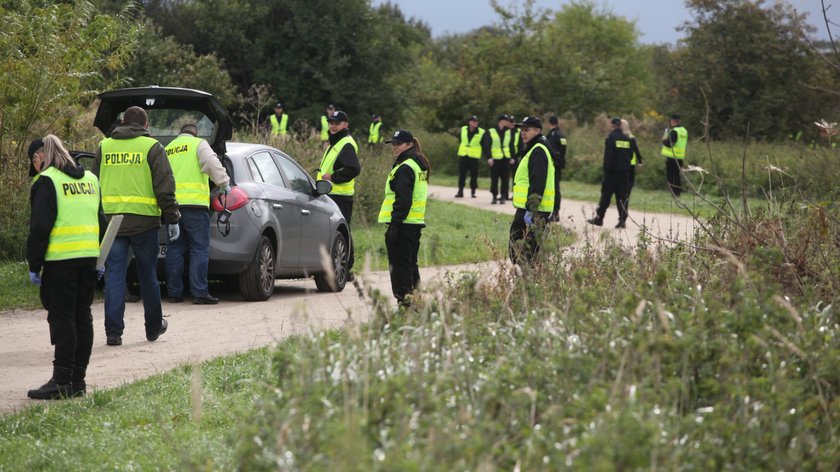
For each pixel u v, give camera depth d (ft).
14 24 127.24
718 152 273.13
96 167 74.90
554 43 404.57
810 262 55.83
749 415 33.35
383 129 392.88
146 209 73.92
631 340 36.68
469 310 45.39
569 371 35.45
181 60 282.97
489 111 362.33
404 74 408.67
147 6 376.27
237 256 94.79
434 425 29.96
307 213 105.09
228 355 67.56
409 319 41.70
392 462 26.91
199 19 373.20
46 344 75.82
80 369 61.00
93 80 144.56
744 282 41.47
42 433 51.70
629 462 28.04
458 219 182.80
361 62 382.22
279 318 86.38
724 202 61.41
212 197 94.27
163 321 75.66
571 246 67.82
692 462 30.25
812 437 33.42
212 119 97.50
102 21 139.33
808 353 37.78
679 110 369.91
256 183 98.58
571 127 373.20
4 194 118.21
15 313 88.94
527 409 33.50
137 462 44.29
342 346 36.96
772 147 291.38
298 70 377.30
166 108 98.37
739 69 352.08
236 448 39.32
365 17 379.76
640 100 486.79
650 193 262.88
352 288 112.16
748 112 354.74
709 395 35.68
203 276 93.50
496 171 231.71
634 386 33.01
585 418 31.32
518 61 393.91
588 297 43.01
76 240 59.98
